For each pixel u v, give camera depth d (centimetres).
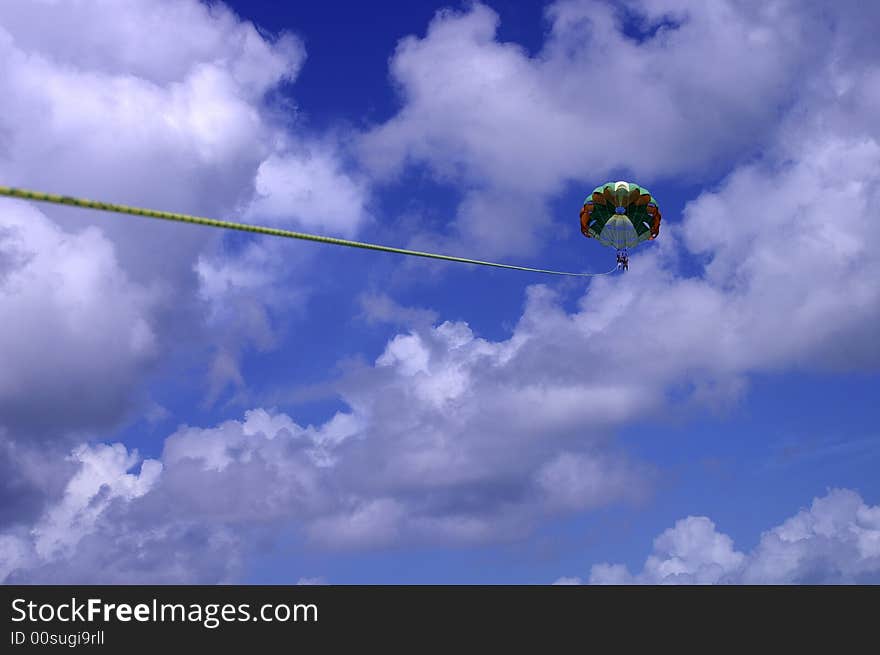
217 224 2748
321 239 3238
